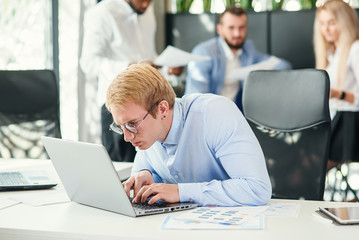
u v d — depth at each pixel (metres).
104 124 4.19
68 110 4.54
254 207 1.56
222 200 1.58
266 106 2.22
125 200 1.45
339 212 1.43
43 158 2.86
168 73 4.31
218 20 4.37
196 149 1.72
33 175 2.03
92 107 4.39
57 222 1.42
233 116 1.67
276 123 2.19
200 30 4.43
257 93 2.24
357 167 4.16
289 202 1.66
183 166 1.77
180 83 4.35
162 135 1.70
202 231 1.30
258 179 1.59
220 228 1.32
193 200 1.58
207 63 4.37
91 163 1.47
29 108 2.90
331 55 4.17
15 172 2.08
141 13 4.34
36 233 1.35
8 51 4.21
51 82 2.94
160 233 1.29
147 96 1.55
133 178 1.77
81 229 1.35
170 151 1.76
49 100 2.92
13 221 1.44
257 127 2.23
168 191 1.58
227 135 1.65
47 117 2.91
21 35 4.30
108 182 1.46
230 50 4.36
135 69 1.59
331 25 4.14
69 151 1.53
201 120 1.69
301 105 2.13
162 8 4.60
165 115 1.63
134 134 1.56
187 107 1.73
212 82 4.39
